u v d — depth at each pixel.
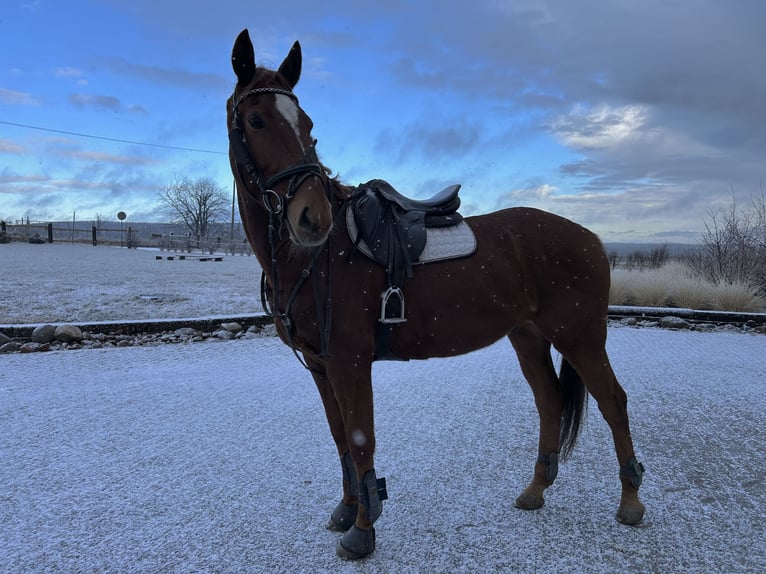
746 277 12.66
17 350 6.92
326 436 4.07
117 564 2.43
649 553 2.54
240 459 3.62
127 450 3.75
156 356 6.78
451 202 2.96
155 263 21.28
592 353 2.91
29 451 3.71
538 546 2.60
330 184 2.69
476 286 2.72
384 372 6.29
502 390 5.44
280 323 2.66
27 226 39.41
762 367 6.54
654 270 14.67
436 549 2.58
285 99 2.42
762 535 2.69
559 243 2.95
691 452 3.79
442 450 3.82
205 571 2.39
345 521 2.72
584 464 3.62
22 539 2.62
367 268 2.54
